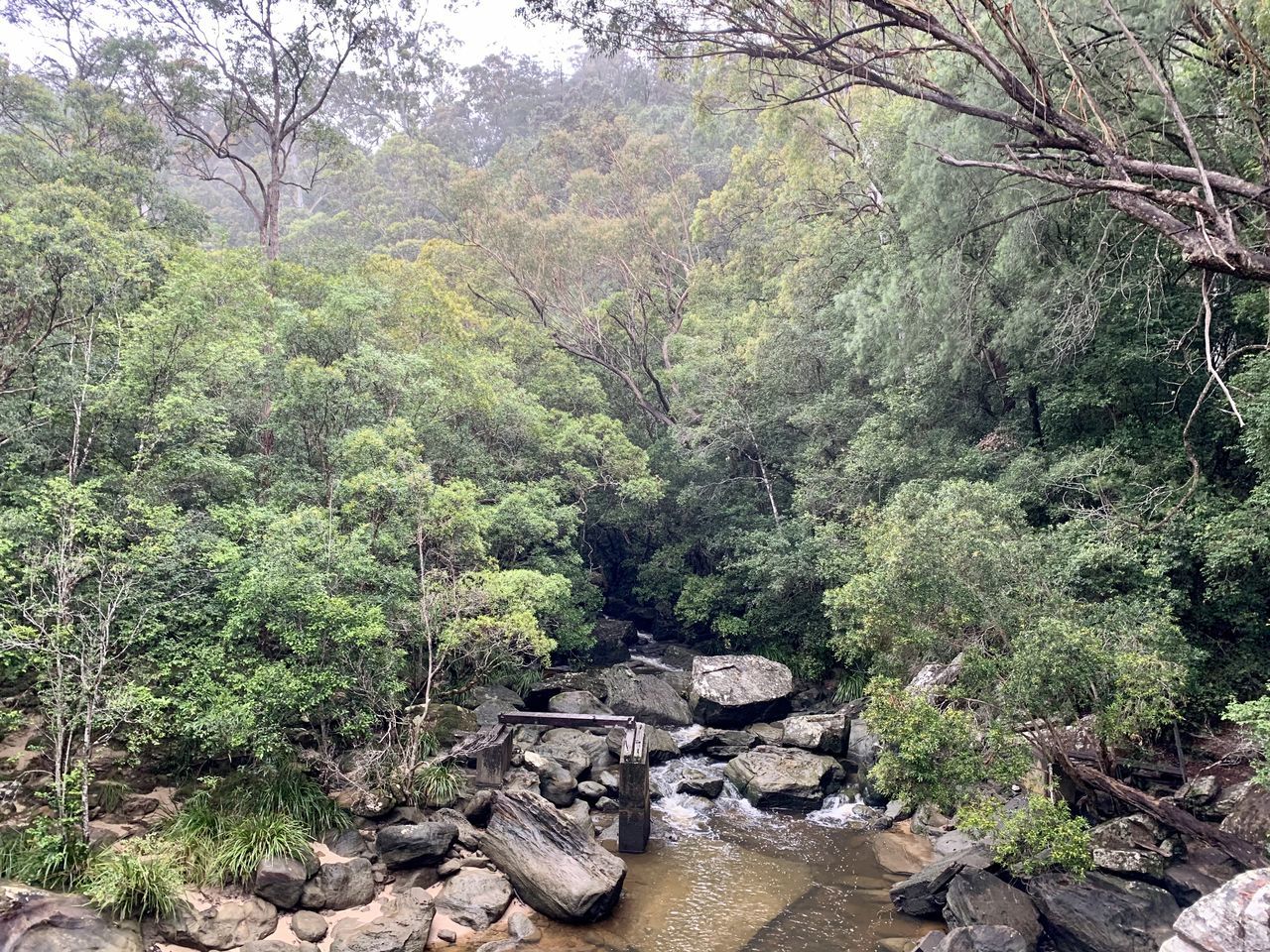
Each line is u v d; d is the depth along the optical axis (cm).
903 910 1300
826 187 3158
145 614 1276
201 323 1686
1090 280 1717
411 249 4703
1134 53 1338
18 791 1236
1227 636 1579
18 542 1235
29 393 1509
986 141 1620
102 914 1030
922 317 1923
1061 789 1393
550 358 3181
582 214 3994
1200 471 1630
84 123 3222
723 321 3234
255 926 1123
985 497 1584
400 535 1681
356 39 3384
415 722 1509
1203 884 1149
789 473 2828
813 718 2020
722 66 2170
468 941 1188
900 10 1284
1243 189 946
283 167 3562
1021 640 1252
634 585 3388
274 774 1370
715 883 1402
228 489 1603
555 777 1688
